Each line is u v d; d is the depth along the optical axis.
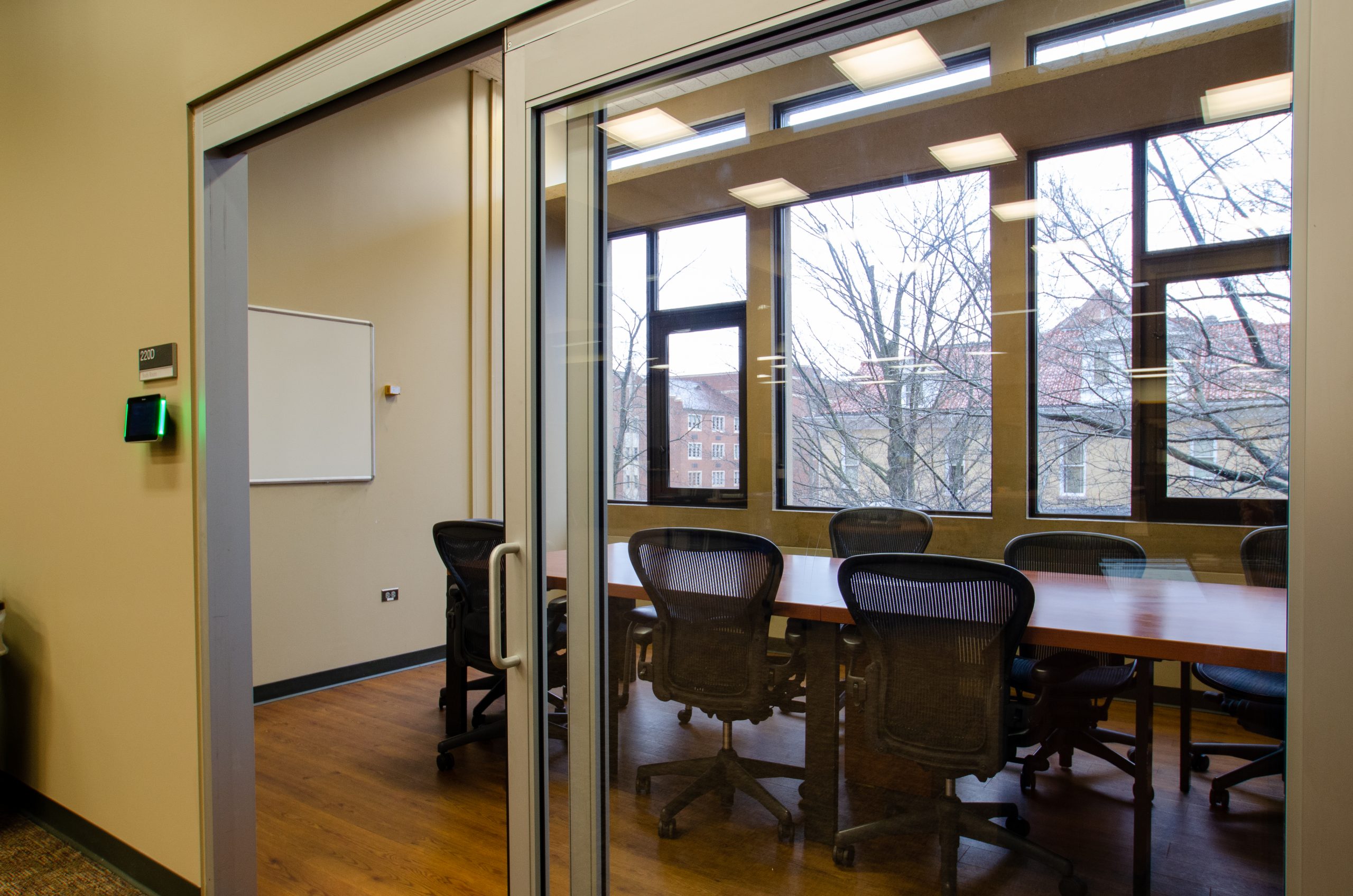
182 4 1.98
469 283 4.63
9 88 2.54
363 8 1.61
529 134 1.39
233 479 1.97
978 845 1.62
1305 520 0.80
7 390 2.57
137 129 2.09
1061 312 1.25
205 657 1.92
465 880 2.10
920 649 1.59
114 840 2.19
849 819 1.66
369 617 4.11
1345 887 0.77
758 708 1.67
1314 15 0.80
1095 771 1.46
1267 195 0.95
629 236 1.44
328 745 3.14
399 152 4.27
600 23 1.30
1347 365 0.78
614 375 1.45
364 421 4.07
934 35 1.17
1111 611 1.27
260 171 3.66
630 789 1.49
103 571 2.21
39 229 2.42
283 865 2.18
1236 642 1.03
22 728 2.56
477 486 4.63
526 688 1.40
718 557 1.57
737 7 1.17
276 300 3.72
